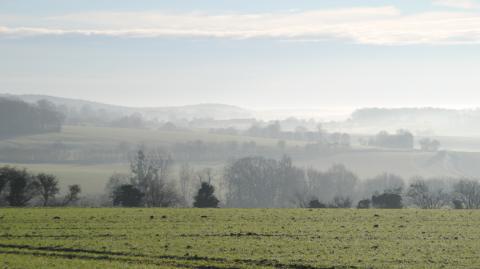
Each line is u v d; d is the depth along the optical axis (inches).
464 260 1881.2
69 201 5113.2
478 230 2491.4
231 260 1866.4
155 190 5413.4
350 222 2731.3
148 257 1907.0
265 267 1776.6
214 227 2524.6
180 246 2074.3
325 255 1940.2
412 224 2669.8
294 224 2642.7
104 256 1916.8
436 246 2111.2
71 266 1740.9
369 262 1843.0
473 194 5344.5
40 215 2864.2
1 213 2952.8
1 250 2004.2
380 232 2420.0
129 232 2368.4
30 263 1771.7
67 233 2327.8
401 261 1862.7
